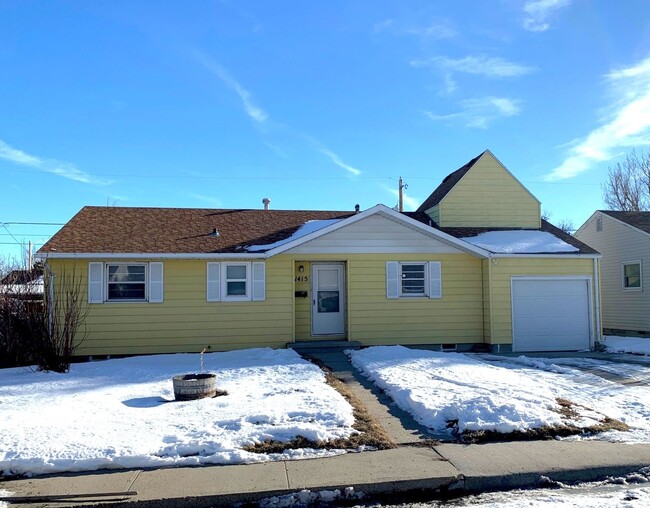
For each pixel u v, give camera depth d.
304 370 11.61
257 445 7.03
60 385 10.67
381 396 9.91
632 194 37.44
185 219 18.14
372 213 16.22
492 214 19.33
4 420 7.82
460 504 5.62
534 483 6.17
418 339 16.41
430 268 16.58
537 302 16.91
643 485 6.08
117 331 14.98
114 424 7.62
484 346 16.73
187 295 15.38
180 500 5.61
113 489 5.82
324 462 6.57
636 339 18.73
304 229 17.30
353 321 16.12
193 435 7.18
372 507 5.67
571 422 8.00
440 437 7.61
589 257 17.14
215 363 12.99
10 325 13.62
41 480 6.12
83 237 15.63
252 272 15.74
